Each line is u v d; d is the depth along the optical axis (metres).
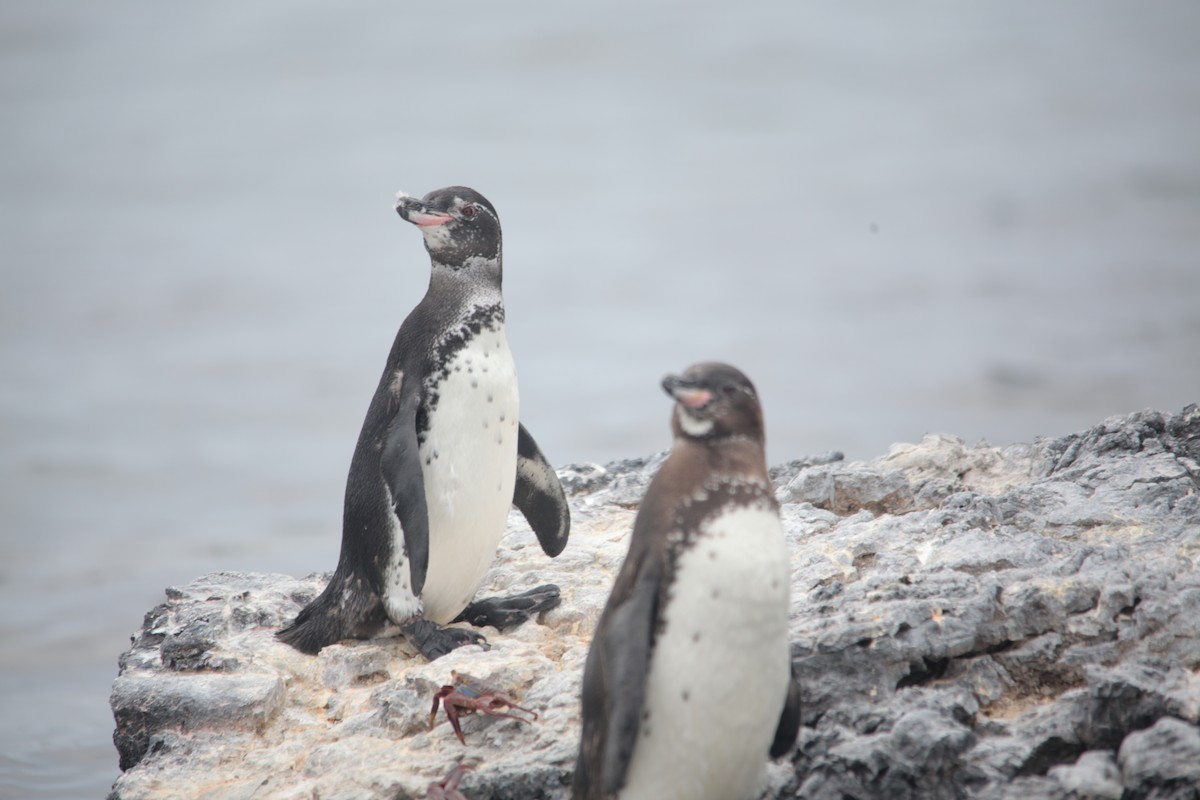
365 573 11.90
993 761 9.00
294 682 11.76
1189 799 8.32
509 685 10.57
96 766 16.06
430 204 11.90
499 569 13.26
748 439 8.76
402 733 10.51
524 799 9.50
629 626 8.27
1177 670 9.30
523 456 12.52
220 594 13.55
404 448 11.45
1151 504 11.63
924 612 9.88
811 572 11.22
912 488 13.51
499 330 12.02
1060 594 9.90
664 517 8.56
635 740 8.14
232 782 10.52
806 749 9.30
